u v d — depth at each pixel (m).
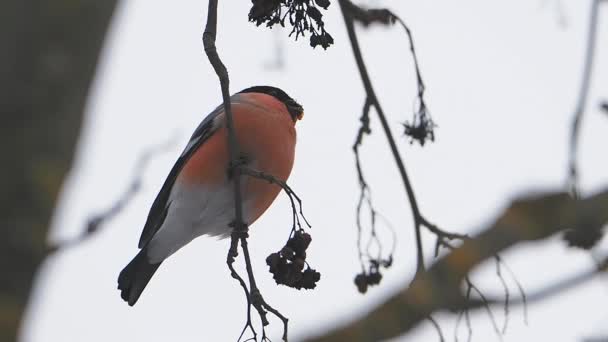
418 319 7.32
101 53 5.10
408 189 8.20
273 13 7.15
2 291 4.48
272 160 9.35
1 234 4.53
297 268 6.64
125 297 9.58
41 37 4.81
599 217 7.89
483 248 7.88
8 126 4.67
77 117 4.92
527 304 7.69
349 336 7.15
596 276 7.80
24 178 4.63
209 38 6.98
